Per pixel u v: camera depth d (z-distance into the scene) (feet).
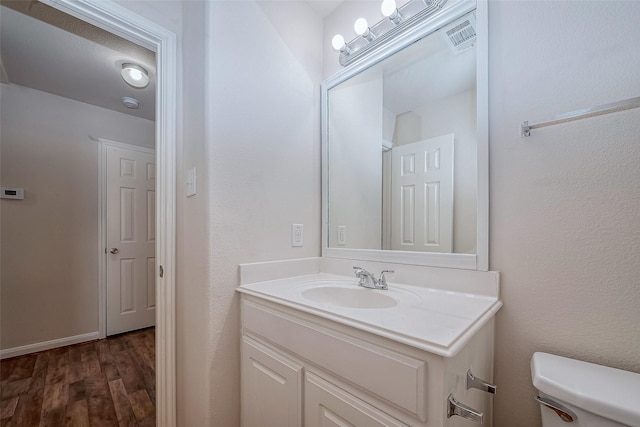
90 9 3.53
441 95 3.76
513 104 3.07
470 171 3.42
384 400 2.19
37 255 7.57
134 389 5.71
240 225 3.85
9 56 6.08
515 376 2.99
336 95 5.08
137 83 6.84
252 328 3.51
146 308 9.32
